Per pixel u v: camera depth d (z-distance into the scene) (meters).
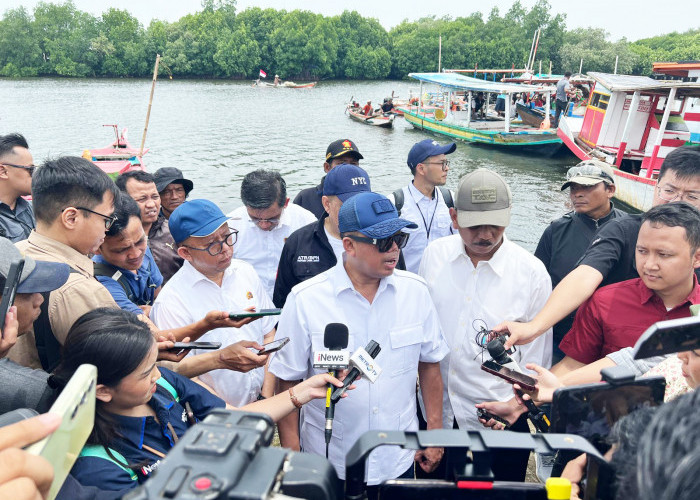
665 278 2.41
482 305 3.06
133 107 42.81
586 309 2.86
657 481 0.78
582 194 4.00
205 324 2.78
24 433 1.18
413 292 2.77
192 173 21.61
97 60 82.44
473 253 3.10
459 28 100.31
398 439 1.20
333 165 5.49
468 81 29.09
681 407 0.83
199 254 3.11
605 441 1.49
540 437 1.20
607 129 18.16
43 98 48.69
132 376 2.00
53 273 2.22
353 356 2.30
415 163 4.85
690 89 14.45
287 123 35.19
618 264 3.15
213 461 0.98
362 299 2.67
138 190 4.38
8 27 80.81
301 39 89.19
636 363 2.45
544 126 26.11
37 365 2.51
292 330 2.75
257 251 4.68
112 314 2.07
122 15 86.62
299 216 4.88
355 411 2.66
